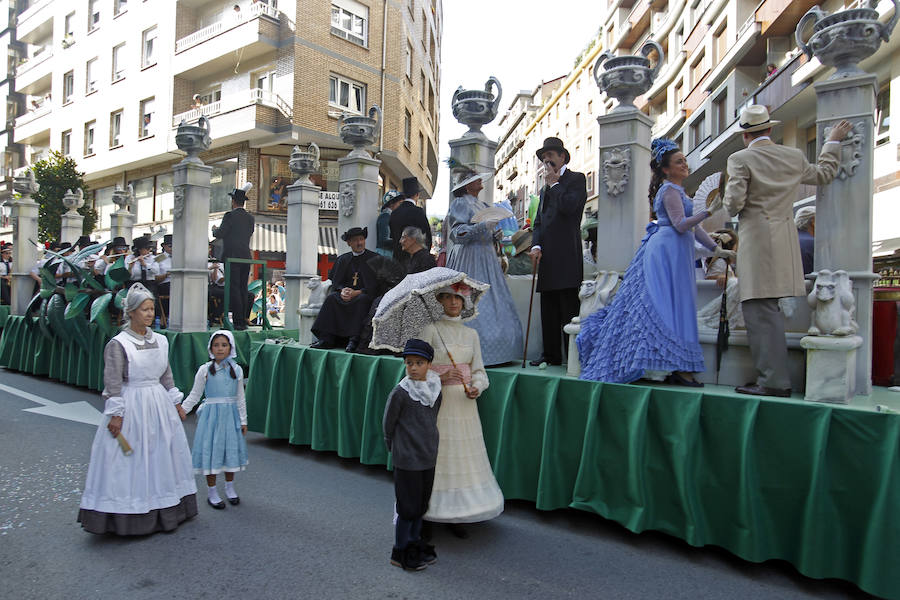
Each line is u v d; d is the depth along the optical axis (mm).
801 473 3070
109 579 3086
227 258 7746
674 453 3412
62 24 29406
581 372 4023
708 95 23219
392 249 6121
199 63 21047
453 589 3010
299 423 5582
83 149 27266
